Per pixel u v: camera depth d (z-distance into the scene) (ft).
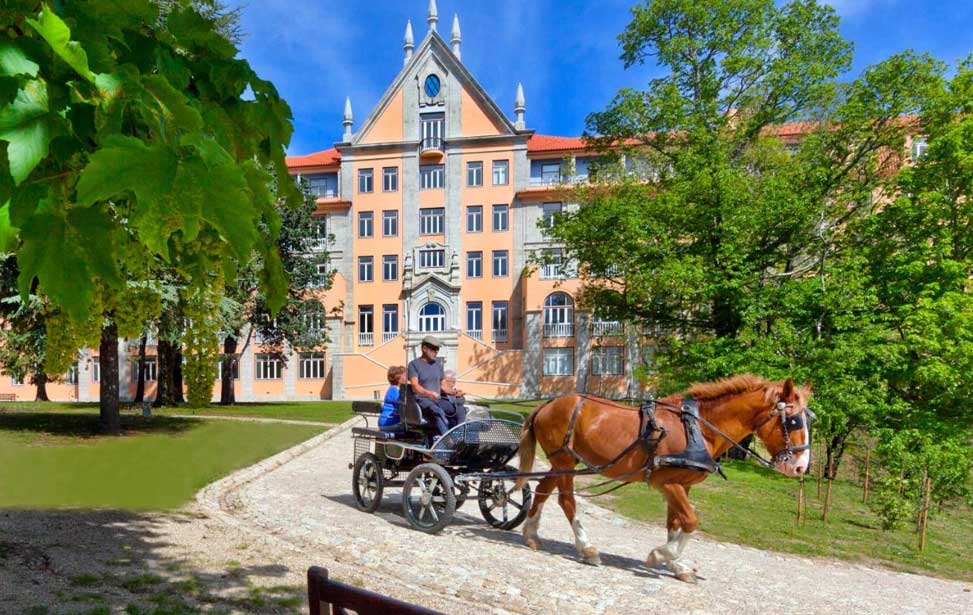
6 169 5.06
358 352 160.15
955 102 60.29
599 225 69.31
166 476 40.22
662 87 71.26
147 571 19.92
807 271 67.15
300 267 120.78
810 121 71.77
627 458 22.90
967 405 54.65
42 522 25.93
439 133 165.58
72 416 79.10
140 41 6.76
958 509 51.55
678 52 70.28
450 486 26.53
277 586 19.07
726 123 68.59
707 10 69.10
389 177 166.40
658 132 73.26
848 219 68.95
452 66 165.17
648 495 40.52
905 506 37.11
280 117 8.59
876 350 51.37
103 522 26.53
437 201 164.25
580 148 158.81
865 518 40.60
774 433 22.13
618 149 78.23
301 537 26.30
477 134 162.91
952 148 57.00
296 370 162.61
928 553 32.65
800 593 21.53
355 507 32.91
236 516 30.35
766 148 66.13
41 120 4.85
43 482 37.06
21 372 109.40
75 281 5.27
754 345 57.72
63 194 5.60
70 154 5.36
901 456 46.42
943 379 50.90
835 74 68.08
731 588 21.52
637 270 64.75
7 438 57.41
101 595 17.24
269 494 36.14
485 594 19.67
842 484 54.65
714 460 22.74
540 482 25.99
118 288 5.49
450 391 31.42
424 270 162.09
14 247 5.40
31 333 64.85
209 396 44.80
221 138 7.22
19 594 16.85
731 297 61.11
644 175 75.36
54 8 5.80
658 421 22.90
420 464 28.73
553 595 19.77
